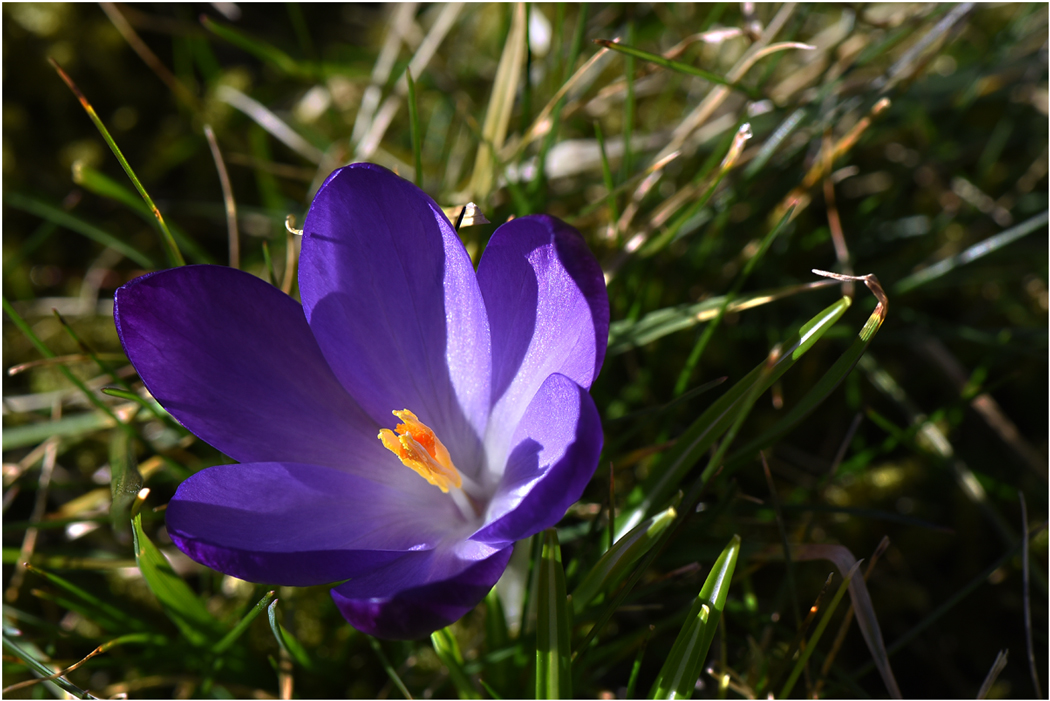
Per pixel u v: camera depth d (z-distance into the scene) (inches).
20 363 13.9
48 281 14.5
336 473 11.2
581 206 14.3
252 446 11.1
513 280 11.0
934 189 14.5
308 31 18.0
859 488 13.2
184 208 15.0
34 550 12.5
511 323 11.1
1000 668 11.4
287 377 11.2
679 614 12.0
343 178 11.1
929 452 12.9
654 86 15.2
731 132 13.2
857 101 13.5
